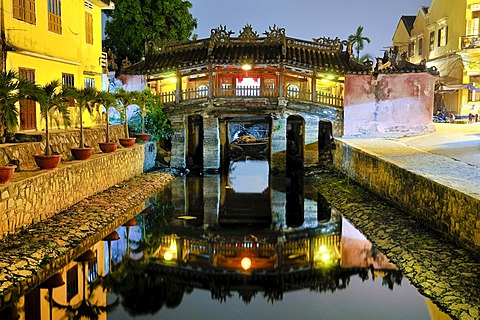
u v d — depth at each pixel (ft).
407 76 95.96
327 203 69.92
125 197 64.13
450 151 69.36
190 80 109.91
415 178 50.78
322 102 94.68
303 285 38.60
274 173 93.66
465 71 116.37
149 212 62.80
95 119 86.22
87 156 60.08
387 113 96.58
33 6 63.57
